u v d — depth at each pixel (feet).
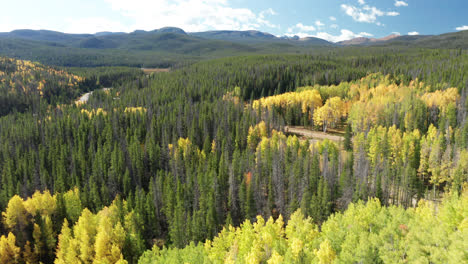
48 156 455.63
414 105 523.29
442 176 332.39
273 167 337.52
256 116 555.28
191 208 319.68
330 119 546.67
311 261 177.68
